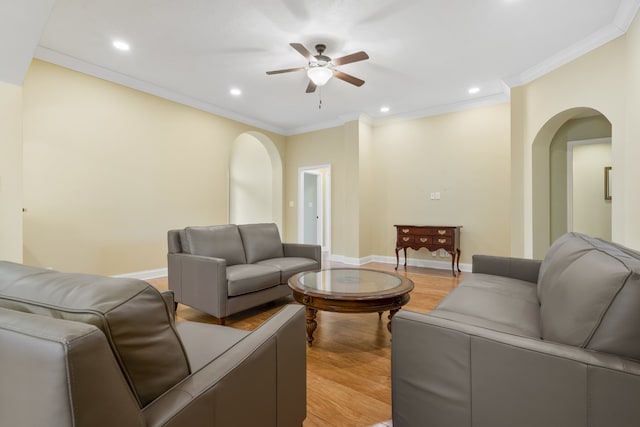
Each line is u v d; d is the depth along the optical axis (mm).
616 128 2604
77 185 3359
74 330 503
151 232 4023
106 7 2426
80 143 3379
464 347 1020
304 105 4727
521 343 942
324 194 7402
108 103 3598
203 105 4602
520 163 3641
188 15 2529
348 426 1352
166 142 4191
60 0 2338
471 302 1621
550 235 4059
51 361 468
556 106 3176
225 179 5008
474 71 3514
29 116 3033
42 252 3123
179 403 658
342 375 1769
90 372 492
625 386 801
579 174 4887
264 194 6512
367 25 2656
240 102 4602
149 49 3070
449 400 1049
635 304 853
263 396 938
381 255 5422
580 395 850
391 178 5305
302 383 1200
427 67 3432
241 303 2523
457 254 4438
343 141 5531
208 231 2916
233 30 2740
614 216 2611
